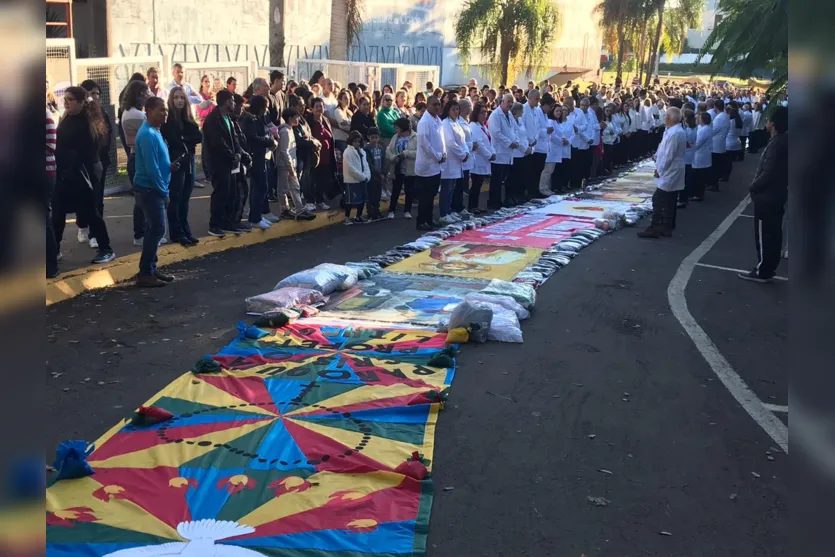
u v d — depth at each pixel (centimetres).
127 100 1055
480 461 456
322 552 348
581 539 377
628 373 615
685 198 1585
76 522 364
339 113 1295
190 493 398
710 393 578
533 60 3259
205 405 514
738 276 980
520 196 1597
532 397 558
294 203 1178
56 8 1819
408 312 759
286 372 579
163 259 913
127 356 612
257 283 854
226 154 986
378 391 548
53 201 795
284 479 416
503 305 747
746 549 373
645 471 451
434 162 1190
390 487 414
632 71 6012
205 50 2538
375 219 1286
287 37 2848
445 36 3725
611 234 1263
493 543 370
